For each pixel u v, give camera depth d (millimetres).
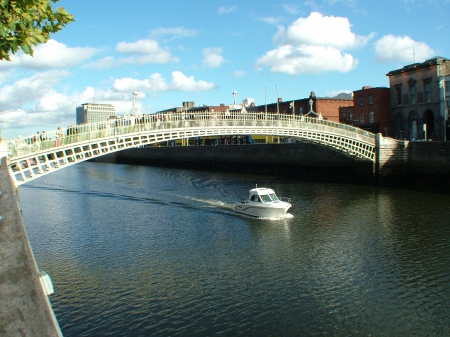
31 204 40500
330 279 18484
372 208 33438
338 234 25656
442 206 33375
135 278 19094
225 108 109500
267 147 66188
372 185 48844
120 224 30266
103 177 68312
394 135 62969
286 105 85625
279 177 60219
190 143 107188
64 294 17453
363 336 13828
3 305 2383
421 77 57469
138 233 27406
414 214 30531
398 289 17281
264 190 32781
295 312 15477
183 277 19094
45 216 34031
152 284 18344
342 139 47500
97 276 19438
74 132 30172
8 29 7727
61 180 64125
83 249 23891
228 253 22500
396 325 14477
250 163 69750
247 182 54062
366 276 18703
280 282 18266
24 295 2500
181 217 32219
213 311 15664
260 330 14234
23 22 7922
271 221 29906
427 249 22141
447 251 21688
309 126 45094
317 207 34688
